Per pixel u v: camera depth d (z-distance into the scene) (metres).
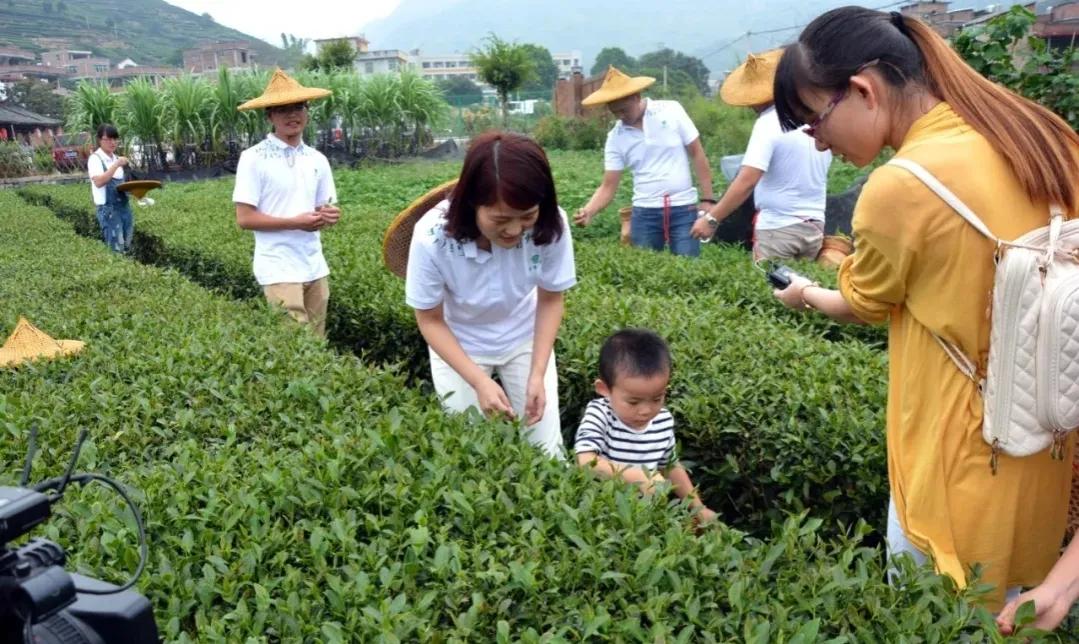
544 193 3.13
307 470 2.98
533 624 2.27
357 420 3.65
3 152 30.73
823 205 6.96
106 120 24.11
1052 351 2.23
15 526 1.40
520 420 3.53
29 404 3.87
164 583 2.37
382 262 7.41
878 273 2.51
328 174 6.42
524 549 2.49
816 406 3.86
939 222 2.30
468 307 3.76
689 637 2.17
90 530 2.63
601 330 5.02
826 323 5.61
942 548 2.53
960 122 2.37
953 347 2.43
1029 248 2.25
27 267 7.82
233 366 4.31
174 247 9.55
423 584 2.43
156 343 4.91
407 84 26.09
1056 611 2.39
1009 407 2.32
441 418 3.46
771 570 2.47
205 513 2.67
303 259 6.23
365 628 2.16
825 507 3.79
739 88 6.75
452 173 21.44
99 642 1.52
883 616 2.19
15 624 1.40
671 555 2.42
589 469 3.05
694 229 7.13
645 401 3.58
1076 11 15.12
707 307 5.74
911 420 2.57
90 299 6.27
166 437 3.61
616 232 12.66
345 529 2.61
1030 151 2.28
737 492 4.18
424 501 2.74
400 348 6.16
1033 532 2.52
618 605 2.33
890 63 2.40
